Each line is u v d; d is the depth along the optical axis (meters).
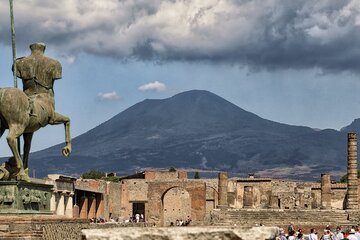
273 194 150.00
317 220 115.38
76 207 103.44
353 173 125.38
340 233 69.88
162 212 141.25
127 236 17.92
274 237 18.23
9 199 31.52
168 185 140.00
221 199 138.25
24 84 34.34
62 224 32.94
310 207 149.00
